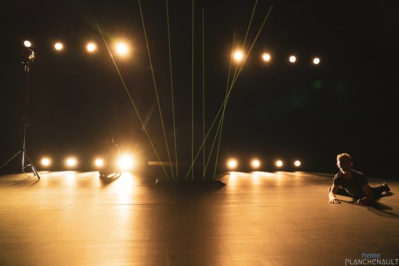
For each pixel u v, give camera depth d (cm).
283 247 261
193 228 316
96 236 288
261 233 300
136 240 278
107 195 513
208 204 442
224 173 936
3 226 320
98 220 347
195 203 449
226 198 491
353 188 457
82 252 247
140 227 319
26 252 247
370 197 442
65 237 285
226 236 290
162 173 911
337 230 311
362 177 445
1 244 265
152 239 281
